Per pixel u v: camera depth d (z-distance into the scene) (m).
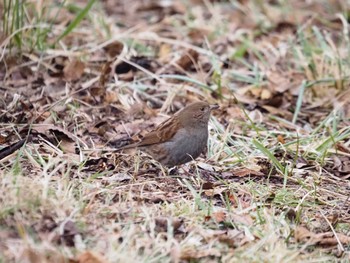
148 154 11.48
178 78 14.07
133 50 15.53
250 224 9.73
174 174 11.45
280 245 9.20
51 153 11.48
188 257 8.77
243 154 12.23
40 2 15.93
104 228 9.17
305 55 15.84
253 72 15.38
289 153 12.34
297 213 10.22
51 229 8.95
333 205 10.79
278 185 11.23
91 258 8.30
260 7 19.38
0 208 9.10
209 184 10.81
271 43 16.94
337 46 16.62
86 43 16.12
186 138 11.30
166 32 17.70
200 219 9.74
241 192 10.75
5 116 12.71
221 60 15.78
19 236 8.72
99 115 13.43
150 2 20.06
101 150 11.83
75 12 18.03
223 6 19.70
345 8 18.84
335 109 13.66
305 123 13.97
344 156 12.42
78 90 13.58
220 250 8.97
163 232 9.26
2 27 15.11
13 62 14.55
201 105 11.34
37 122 12.71
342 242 9.67
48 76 14.53
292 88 14.81
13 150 11.08
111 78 14.62
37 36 15.00
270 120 13.88
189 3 19.86
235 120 13.49
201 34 17.34
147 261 8.48
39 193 9.52
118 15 19.20
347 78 15.00
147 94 14.30
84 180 10.52
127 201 10.02
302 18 18.61
